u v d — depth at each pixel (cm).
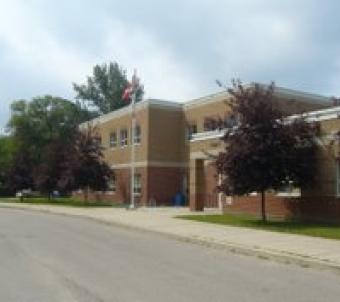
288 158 2767
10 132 7819
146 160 5188
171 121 5297
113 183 5816
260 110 2811
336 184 2784
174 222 2992
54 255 1761
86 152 5156
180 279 1343
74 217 3644
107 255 1789
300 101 4672
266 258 1788
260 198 3303
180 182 5281
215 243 2097
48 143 7331
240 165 2806
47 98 7781
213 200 4162
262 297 1136
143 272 1443
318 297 1148
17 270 1448
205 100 5022
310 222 2861
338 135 2708
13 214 3909
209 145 3819
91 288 1206
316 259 1658
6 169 7688
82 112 10006
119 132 5781
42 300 1082
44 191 6072
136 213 3762
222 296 1137
